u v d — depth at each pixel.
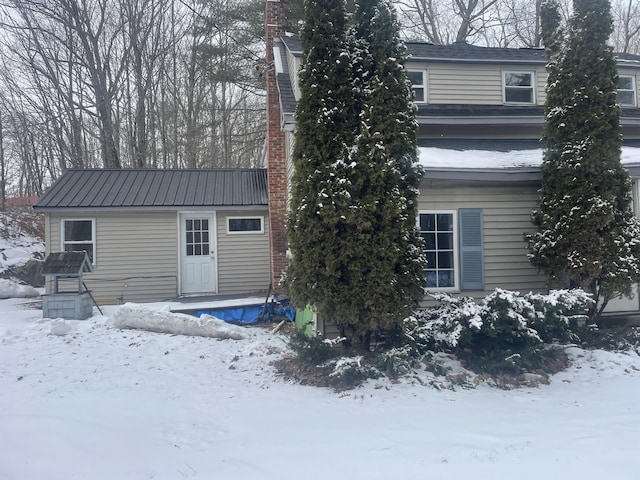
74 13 21.12
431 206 9.23
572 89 8.49
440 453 4.52
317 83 7.14
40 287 18.41
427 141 11.30
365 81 7.36
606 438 4.84
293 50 11.81
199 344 8.77
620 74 12.81
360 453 4.54
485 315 6.96
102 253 13.24
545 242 8.62
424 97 12.05
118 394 6.26
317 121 7.03
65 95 22.56
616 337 8.38
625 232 8.25
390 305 6.95
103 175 14.71
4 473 4.19
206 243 13.90
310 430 5.09
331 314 7.12
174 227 13.64
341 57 7.10
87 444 4.78
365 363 6.87
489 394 6.29
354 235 6.94
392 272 6.96
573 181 8.30
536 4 24.44
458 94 12.16
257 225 14.10
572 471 4.15
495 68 12.31
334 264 6.91
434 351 7.54
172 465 4.35
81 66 22.84
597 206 8.04
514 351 7.07
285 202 13.41
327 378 6.64
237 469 4.26
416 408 5.72
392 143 7.06
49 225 12.95
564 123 8.47
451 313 7.38
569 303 7.23
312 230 7.03
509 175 8.91
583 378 6.92
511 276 9.38
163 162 25.94
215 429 5.16
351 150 7.04
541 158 9.63
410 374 6.82
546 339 7.61
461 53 12.45
